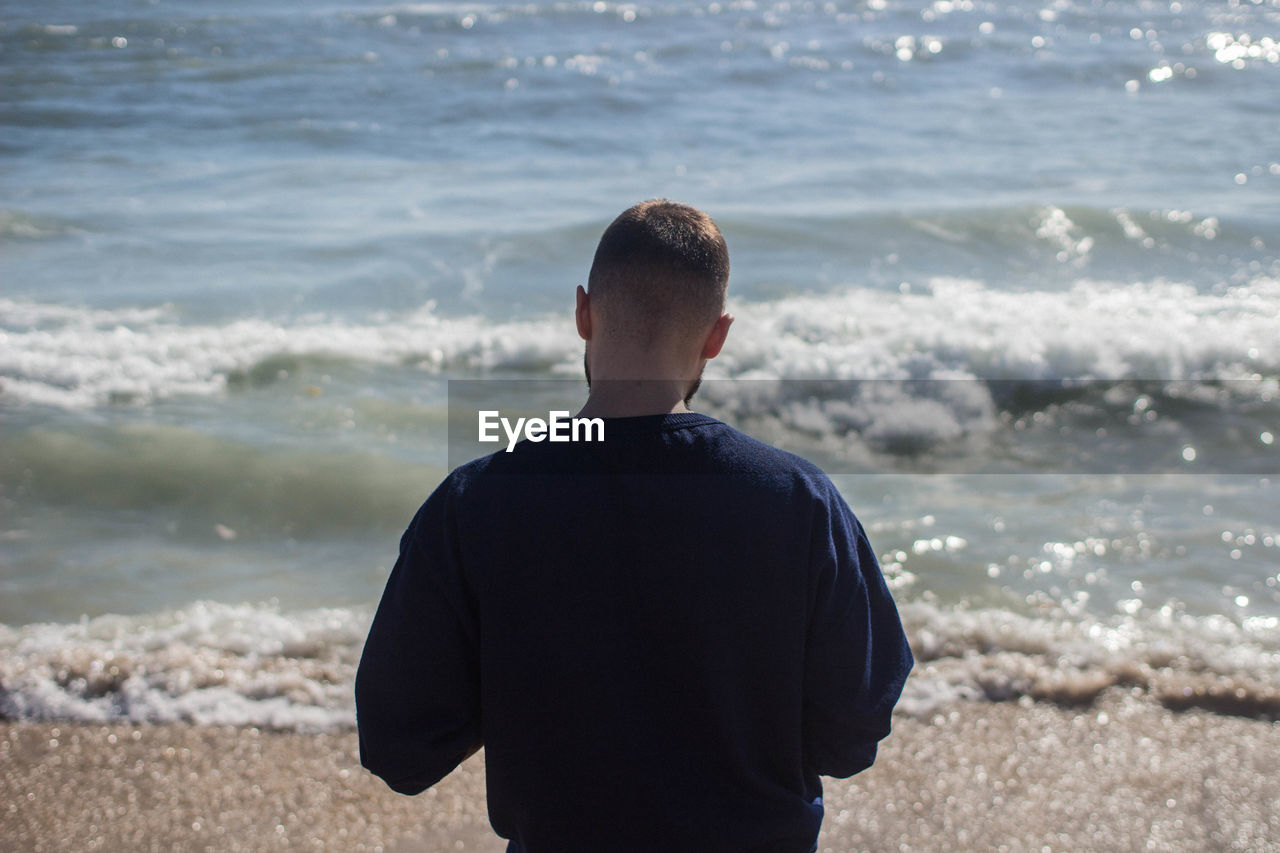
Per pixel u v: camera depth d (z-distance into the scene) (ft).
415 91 53.67
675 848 3.95
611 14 75.41
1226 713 11.36
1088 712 11.44
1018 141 44.78
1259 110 50.21
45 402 19.97
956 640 12.75
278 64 59.21
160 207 33.96
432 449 18.48
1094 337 23.22
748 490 4.01
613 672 3.97
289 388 21.12
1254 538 15.26
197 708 11.71
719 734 4.00
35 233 30.83
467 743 4.25
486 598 4.00
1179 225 30.99
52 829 9.98
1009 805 10.15
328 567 14.90
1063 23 73.82
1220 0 81.30
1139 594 13.76
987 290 26.84
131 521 16.06
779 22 73.87
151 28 67.31
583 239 30.32
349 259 28.78
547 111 50.52
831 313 25.13
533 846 4.07
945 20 75.00
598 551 3.96
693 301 4.16
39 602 13.74
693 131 47.09
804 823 4.20
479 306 25.80
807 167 40.29
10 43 61.67
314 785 10.61
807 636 4.14
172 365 21.76
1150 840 9.66
